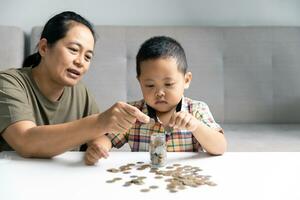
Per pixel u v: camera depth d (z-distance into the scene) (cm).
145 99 106
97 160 80
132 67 201
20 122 89
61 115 113
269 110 204
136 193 62
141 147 112
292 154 85
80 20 102
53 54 98
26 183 67
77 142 82
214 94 202
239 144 153
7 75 101
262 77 204
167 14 217
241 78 204
